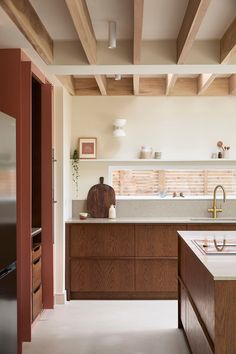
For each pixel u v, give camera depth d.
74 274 5.15
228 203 5.65
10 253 2.97
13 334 3.02
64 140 5.04
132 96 5.68
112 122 5.68
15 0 2.64
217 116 5.66
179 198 5.68
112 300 5.13
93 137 5.68
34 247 4.27
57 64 3.82
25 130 3.67
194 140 5.68
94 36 3.65
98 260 5.14
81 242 5.13
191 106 5.68
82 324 4.25
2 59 3.58
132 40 3.79
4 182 2.84
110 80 5.57
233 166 5.74
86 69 3.99
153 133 5.70
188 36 3.06
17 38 3.34
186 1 2.97
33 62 3.89
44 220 4.55
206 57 3.76
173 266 5.12
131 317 4.48
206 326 2.66
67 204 5.30
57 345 3.71
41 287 4.61
